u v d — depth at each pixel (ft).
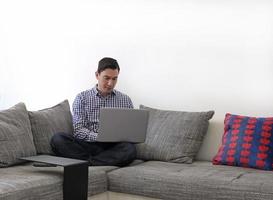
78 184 7.55
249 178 7.47
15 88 13.33
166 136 9.84
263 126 8.96
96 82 12.08
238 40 10.09
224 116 10.19
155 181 7.84
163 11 11.02
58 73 12.66
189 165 9.08
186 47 10.73
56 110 10.53
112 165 9.07
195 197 7.41
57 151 9.25
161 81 11.07
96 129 10.38
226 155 9.02
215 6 10.36
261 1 9.82
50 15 12.73
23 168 8.29
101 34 11.96
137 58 11.41
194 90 10.63
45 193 7.06
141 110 9.23
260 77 9.84
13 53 13.32
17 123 9.09
